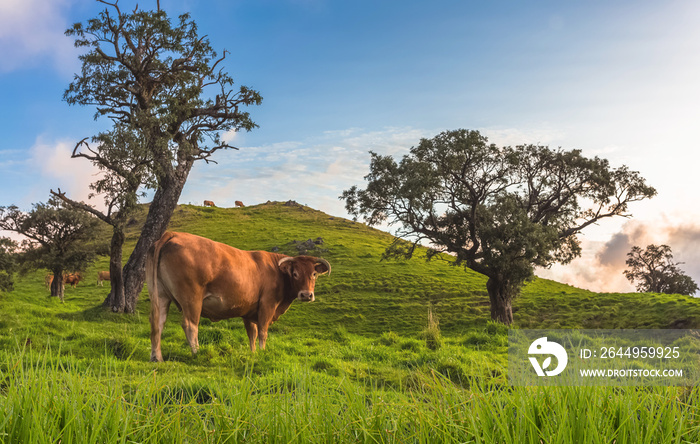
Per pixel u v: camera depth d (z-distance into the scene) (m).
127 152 23.66
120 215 24.45
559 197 35.31
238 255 12.59
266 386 3.66
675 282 55.22
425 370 9.20
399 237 33.19
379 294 41.06
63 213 37.84
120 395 3.04
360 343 17.31
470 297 40.31
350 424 3.03
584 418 2.75
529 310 36.34
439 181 30.62
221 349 11.86
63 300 39.94
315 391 3.41
